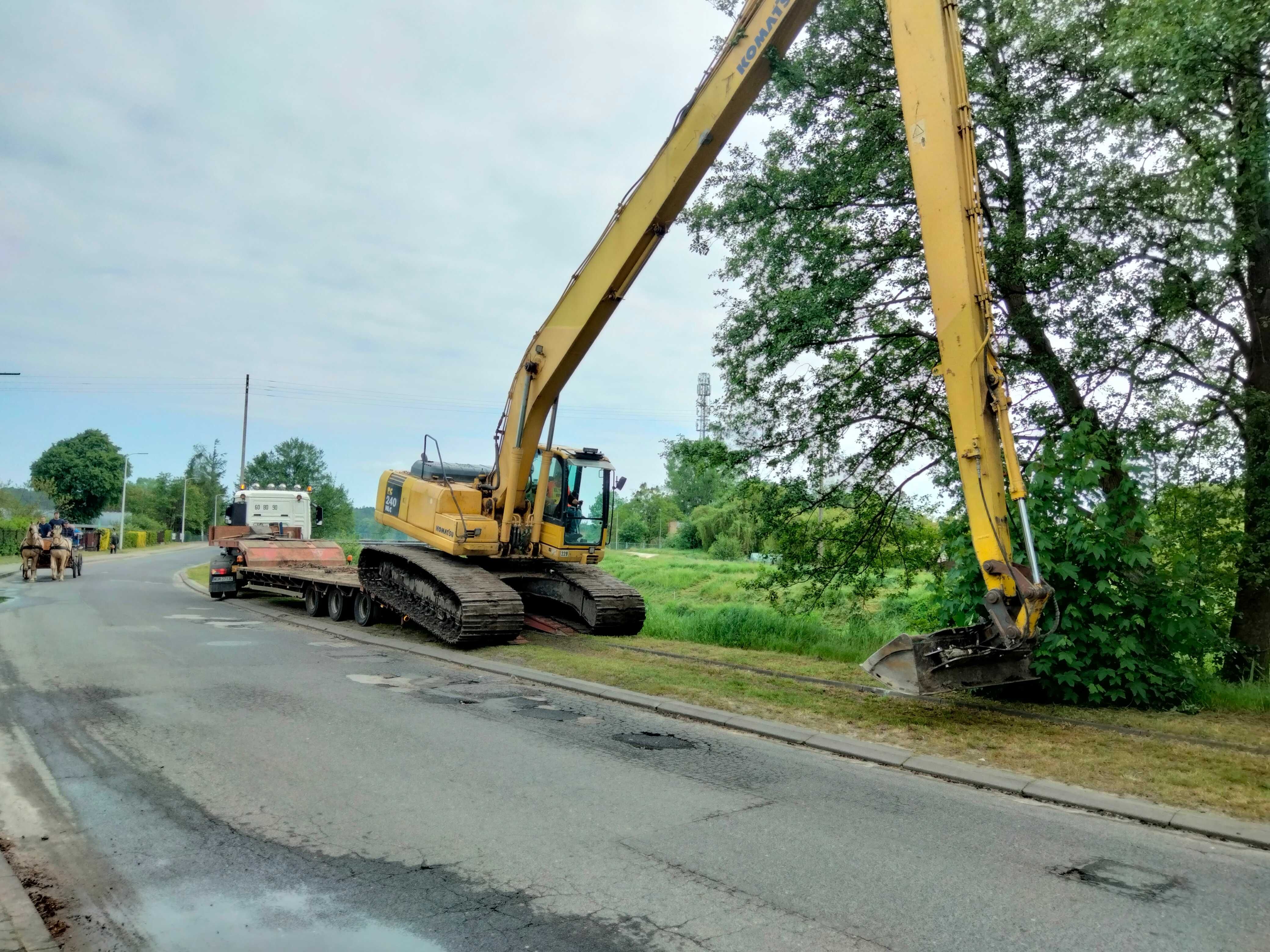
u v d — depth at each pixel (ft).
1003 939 11.75
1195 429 35.19
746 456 40.52
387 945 11.32
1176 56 26.63
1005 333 35.29
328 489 258.37
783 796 18.04
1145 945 11.68
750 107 31.17
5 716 24.06
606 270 36.27
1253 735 23.41
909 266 36.91
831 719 24.98
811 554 41.16
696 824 16.17
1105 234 32.65
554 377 40.68
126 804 16.89
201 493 338.13
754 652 38.91
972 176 22.29
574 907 12.53
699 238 39.47
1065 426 34.96
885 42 36.29
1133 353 33.83
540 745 21.95
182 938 11.50
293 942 11.40
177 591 76.38
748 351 38.93
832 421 39.88
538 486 43.29
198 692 27.71
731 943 11.50
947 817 16.97
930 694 23.26
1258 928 12.26
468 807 16.89
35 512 156.56
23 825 15.72
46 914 12.21
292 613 56.39
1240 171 30.27
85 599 63.77
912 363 38.14
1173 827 16.62
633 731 23.81
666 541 227.20
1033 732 23.58
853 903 12.80
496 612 38.29
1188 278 32.30
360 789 17.94
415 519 46.80
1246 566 32.94
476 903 12.63
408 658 36.96
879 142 34.81
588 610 44.01
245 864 14.03
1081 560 27.07
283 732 22.65
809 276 37.29
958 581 29.12
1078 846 15.47
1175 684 26.86
